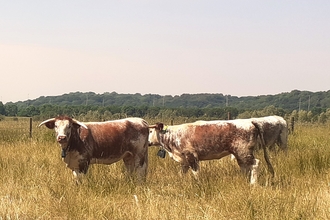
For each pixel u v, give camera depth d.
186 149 10.82
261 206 7.79
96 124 10.59
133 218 7.38
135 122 11.01
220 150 10.64
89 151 10.23
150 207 7.83
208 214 7.49
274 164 11.73
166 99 137.62
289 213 7.41
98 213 7.68
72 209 7.86
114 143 10.55
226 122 10.68
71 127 9.91
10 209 7.83
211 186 9.30
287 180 10.02
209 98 137.00
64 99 136.25
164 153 11.34
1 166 11.51
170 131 11.05
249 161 10.46
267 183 9.50
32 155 13.15
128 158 11.09
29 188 9.57
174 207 7.87
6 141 19.03
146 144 11.09
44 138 19.09
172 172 11.55
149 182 10.27
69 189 9.07
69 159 10.16
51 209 8.12
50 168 11.41
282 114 45.44
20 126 27.83
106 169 11.20
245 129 10.46
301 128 26.67
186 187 9.52
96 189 9.32
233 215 7.73
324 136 20.86
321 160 11.58
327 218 7.16
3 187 9.49
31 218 7.58
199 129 10.77
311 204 7.78
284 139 14.52
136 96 141.00
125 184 9.73
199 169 10.76
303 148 15.28
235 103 128.62
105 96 138.75
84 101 134.38
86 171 10.26
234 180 9.70
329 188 9.20
